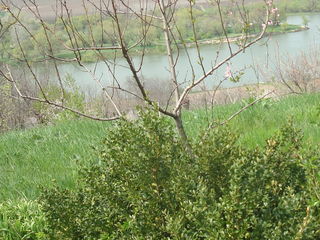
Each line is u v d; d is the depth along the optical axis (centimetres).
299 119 838
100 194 386
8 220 529
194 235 326
